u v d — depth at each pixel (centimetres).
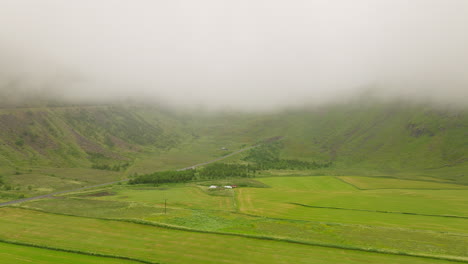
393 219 10888
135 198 14938
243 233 8850
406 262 6856
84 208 12388
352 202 14000
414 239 8481
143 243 7944
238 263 6625
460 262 6881
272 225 9881
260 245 7825
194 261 6712
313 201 14200
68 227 9500
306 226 9775
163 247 7625
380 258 7062
